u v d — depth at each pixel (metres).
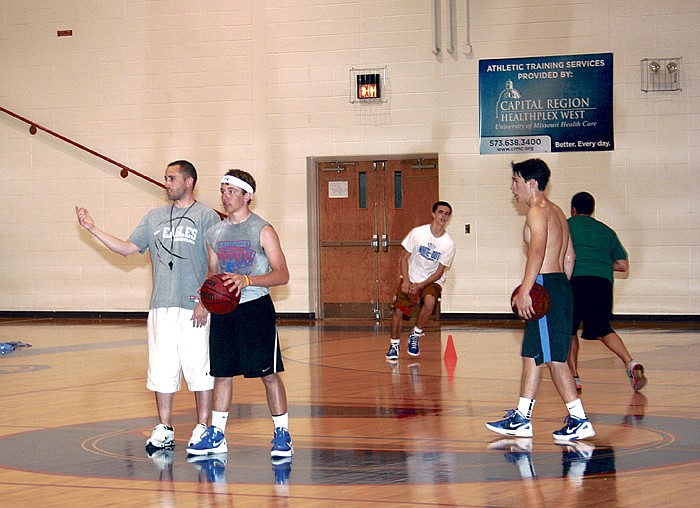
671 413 7.89
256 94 17.62
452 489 5.41
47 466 6.21
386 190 17.53
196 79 17.81
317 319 17.80
